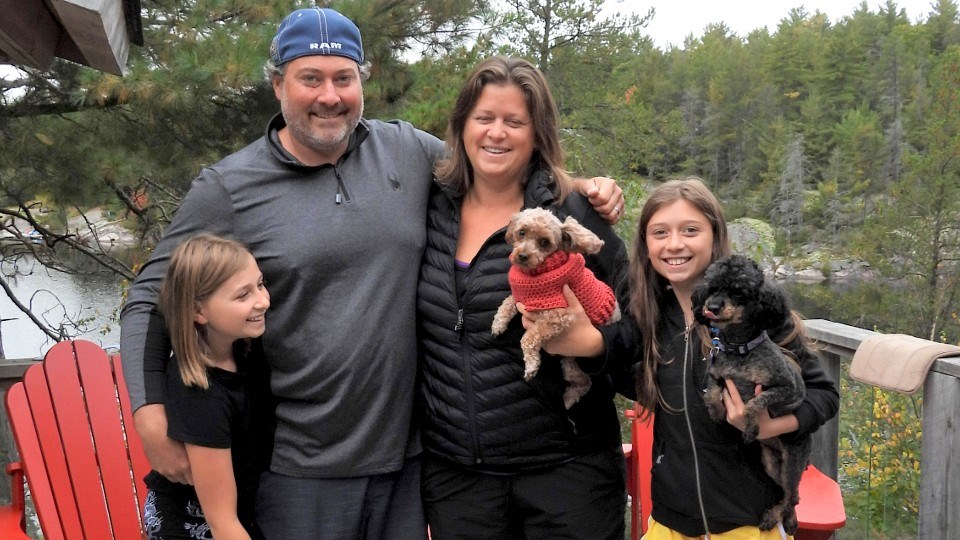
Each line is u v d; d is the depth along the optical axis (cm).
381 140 243
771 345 203
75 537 289
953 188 2206
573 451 229
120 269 852
